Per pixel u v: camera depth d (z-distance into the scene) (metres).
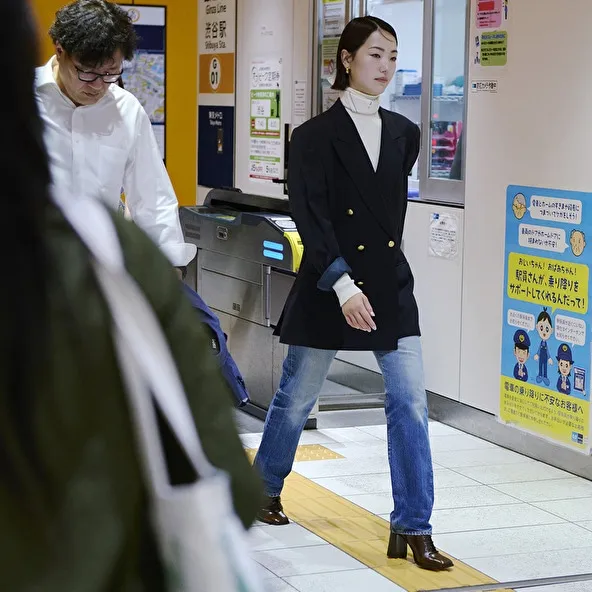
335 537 4.28
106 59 3.02
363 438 5.84
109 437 0.83
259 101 8.30
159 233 3.34
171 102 9.81
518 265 5.45
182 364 0.92
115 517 0.83
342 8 7.10
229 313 6.52
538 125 5.27
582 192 5.02
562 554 4.16
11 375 0.78
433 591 3.73
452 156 6.00
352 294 3.74
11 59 0.78
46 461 0.80
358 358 6.91
